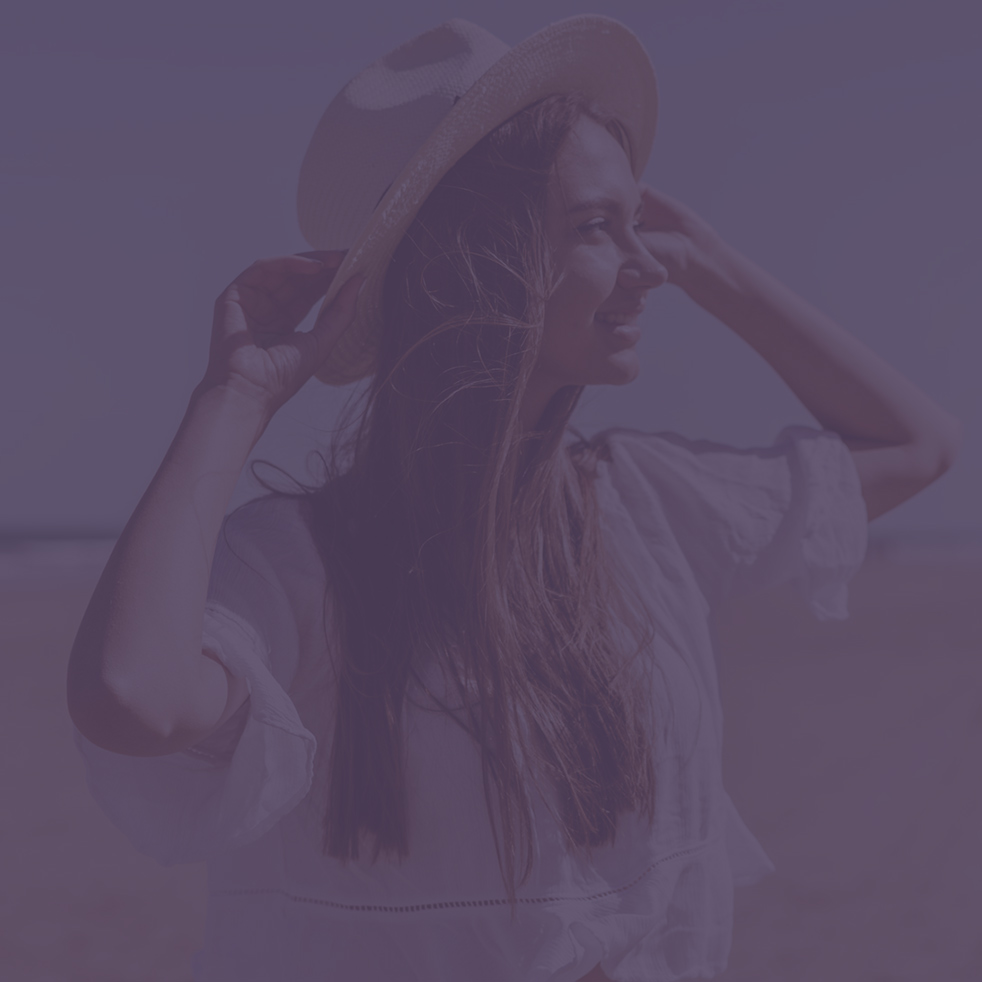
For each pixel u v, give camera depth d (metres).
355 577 1.20
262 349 1.19
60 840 7.20
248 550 1.19
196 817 1.09
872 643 18.91
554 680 1.20
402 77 1.36
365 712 1.16
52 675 14.52
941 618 23.67
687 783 1.27
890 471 1.57
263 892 1.22
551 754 1.17
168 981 4.84
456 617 1.19
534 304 1.19
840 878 6.27
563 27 1.21
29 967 4.97
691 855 1.25
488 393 1.21
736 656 17.33
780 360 1.60
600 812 1.17
